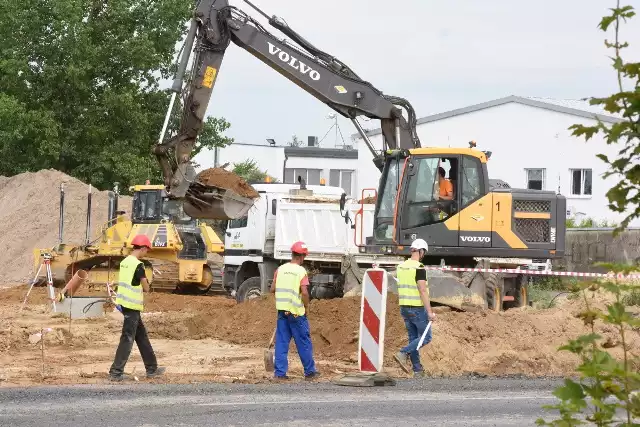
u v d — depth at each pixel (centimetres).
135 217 3519
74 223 4641
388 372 1652
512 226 2247
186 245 3478
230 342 2116
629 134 468
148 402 1270
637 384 474
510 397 1360
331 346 1944
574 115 5191
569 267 3719
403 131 2512
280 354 1541
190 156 2244
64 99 5347
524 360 1744
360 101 2477
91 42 5331
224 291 3525
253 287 2786
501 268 2309
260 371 1659
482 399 1334
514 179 5347
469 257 2289
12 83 5222
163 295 3169
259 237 2772
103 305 2789
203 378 1552
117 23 5444
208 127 5519
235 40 2409
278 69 2448
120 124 5372
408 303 1617
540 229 2272
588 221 4756
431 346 1744
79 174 5334
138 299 1527
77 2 5256
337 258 2616
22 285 3656
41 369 1661
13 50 5184
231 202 2164
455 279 2111
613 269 506
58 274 3375
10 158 5425
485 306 2116
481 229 2238
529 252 2252
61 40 5188
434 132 5522
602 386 482
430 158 2261
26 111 5184
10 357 1831
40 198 4834
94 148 5356
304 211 2667
